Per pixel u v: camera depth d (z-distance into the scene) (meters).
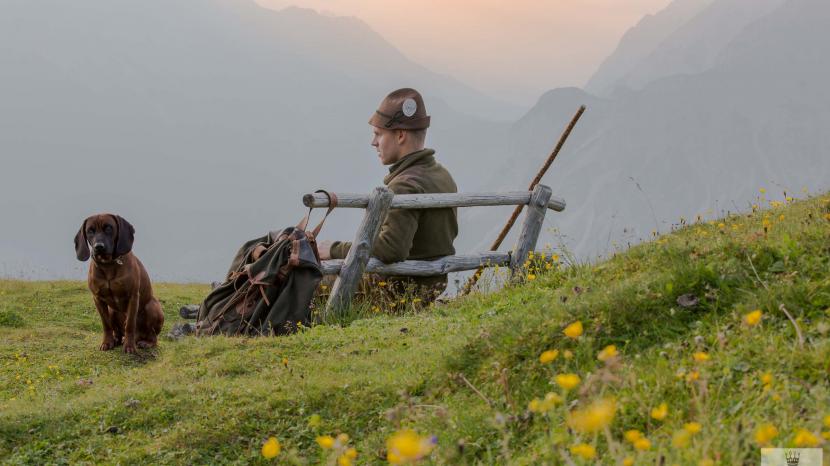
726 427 2.83
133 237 7.34
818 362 3.16
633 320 4.17
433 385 4.54
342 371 5.36
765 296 3.89
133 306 7.48
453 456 3.47
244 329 7.63
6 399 6.16
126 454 4.36
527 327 4.49
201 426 4.55
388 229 8.25
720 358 3.47
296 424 4.51
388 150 8.99
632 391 3.41
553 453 2.86
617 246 6.59
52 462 4.39
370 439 4.05
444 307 7.39
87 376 6.80
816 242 4.38
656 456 2.70
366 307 7.96
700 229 6.89
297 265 7.61
